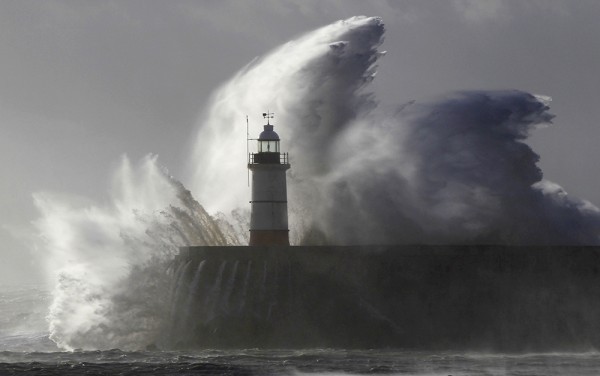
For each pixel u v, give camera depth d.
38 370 112.06
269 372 108.94
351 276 127.38
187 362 116.12
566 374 108.38
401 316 126.62
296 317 126.75
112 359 119.44
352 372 108.81
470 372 109.00
